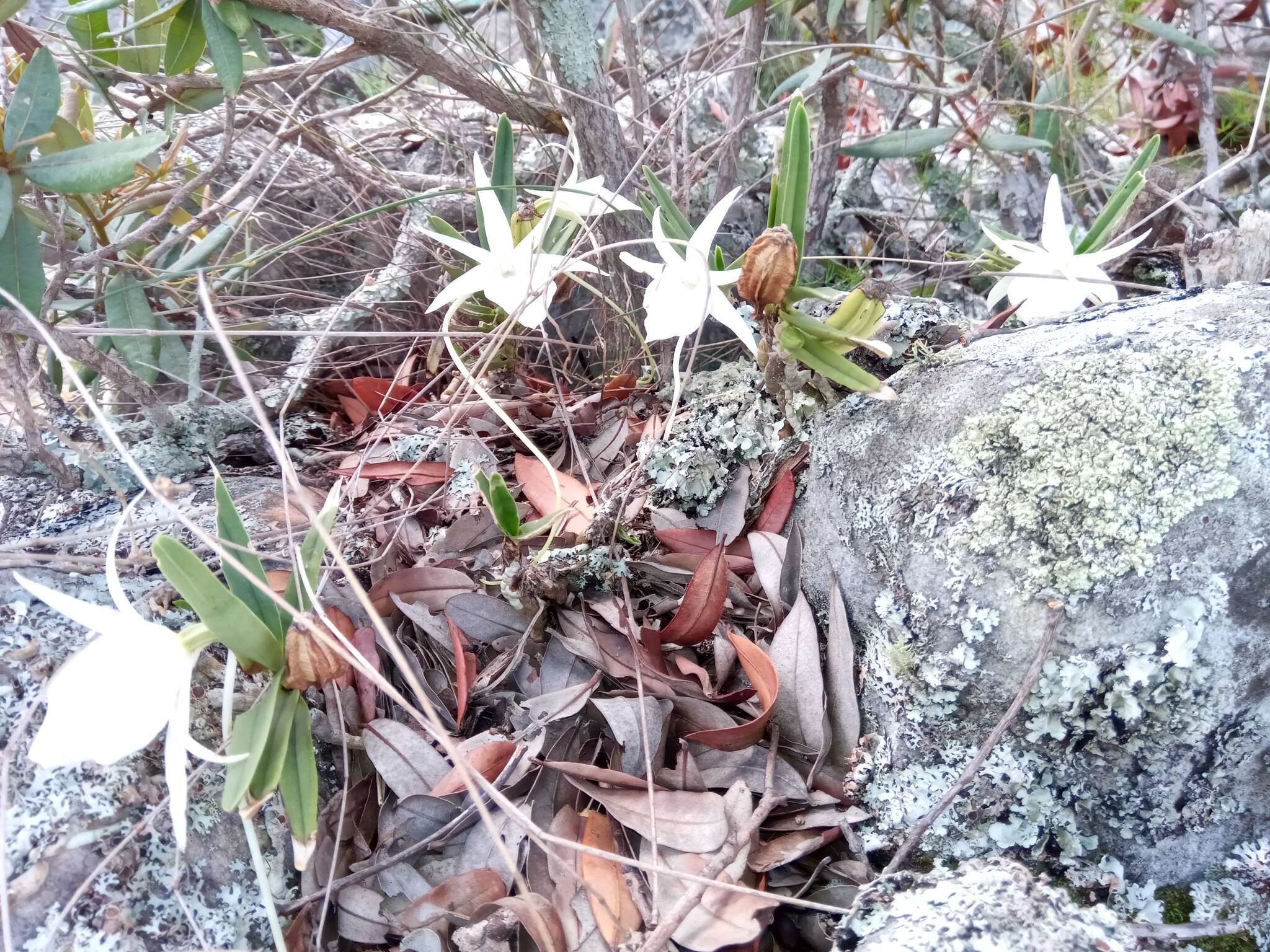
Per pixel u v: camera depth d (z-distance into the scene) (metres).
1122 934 0.28
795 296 0.37
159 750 0.33
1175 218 0.54
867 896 0.31
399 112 0.73
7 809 0.30
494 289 0.39
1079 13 0.74
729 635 0.36
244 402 0.52
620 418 0.51
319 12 0.44
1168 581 0.31
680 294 0.35
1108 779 0.32
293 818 0.30
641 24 0.81
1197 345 0.33
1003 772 0.32
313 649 0.29
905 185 0.85
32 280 0.38
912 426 0.36
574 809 0.34
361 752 0.37
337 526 0.44
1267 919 0.31
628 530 0.44
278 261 0.63
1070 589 0.31
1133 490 0.31
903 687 0.34
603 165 0.53
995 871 0.29
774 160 0.73
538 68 0.54
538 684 0.38
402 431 0.51
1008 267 0.45
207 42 0.44
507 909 0.31
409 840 0.34
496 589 0.41
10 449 0.47
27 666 0.33
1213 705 0.31
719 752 0.35
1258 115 0.47
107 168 0.36
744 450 0.44
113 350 0.48
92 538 0.37
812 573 0.41
